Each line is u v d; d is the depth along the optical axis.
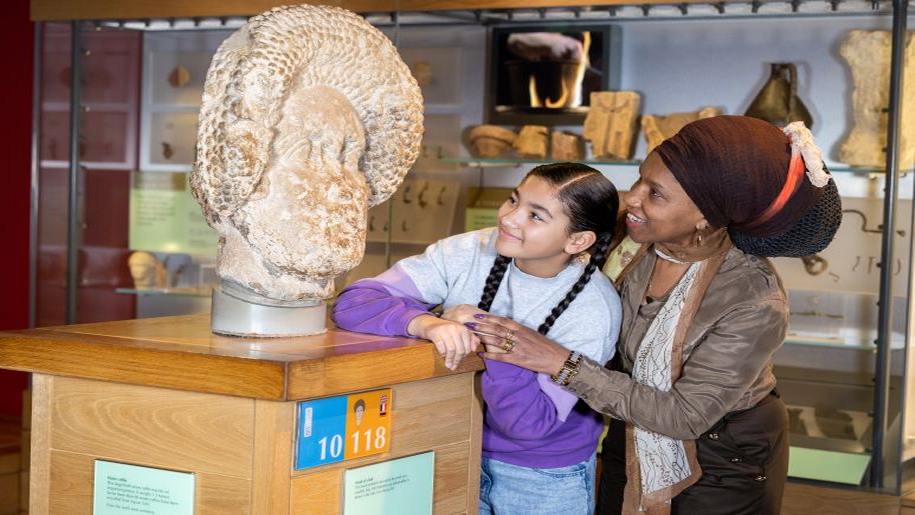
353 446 1.66
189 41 4.32
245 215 1.68
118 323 1.91
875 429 3.28
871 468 3.28
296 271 1.73
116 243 4.37
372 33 1.81
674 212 2.02
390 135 1.86
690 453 2.15
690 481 2.15
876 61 3.36
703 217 2.04
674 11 3.57
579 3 3.45
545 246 2.00
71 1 4.05
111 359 1.61
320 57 1.73
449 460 1.89
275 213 1.69
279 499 1.55
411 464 1.78
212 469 1.59
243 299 1.77
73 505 1.68
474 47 3.81
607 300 2.12
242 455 1.56
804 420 3.41
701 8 3.52
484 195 3.78
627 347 2.21
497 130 3.73
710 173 1.97
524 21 3.76
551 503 2.13
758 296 2.09
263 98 1.62
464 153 3.81
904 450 3.32
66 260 4.26
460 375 1.90
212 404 1.58
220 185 1.63
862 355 3.38
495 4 3.47
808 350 3.45
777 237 2.06
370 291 2.01
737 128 2.01
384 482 1.72
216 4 3.82
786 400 3.46
